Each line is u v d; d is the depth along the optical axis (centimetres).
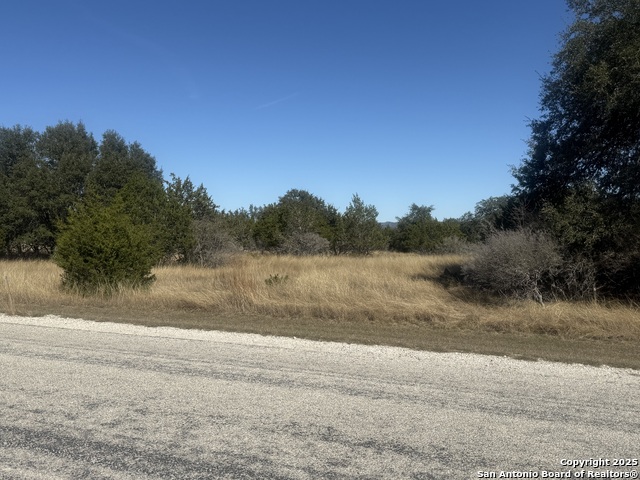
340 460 391
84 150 4759
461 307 1197
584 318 1021
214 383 588
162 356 727
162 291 1370
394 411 500
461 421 475
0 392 548
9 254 3916
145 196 3059
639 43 1259
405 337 922
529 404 527
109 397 534
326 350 789
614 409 515
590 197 1399
